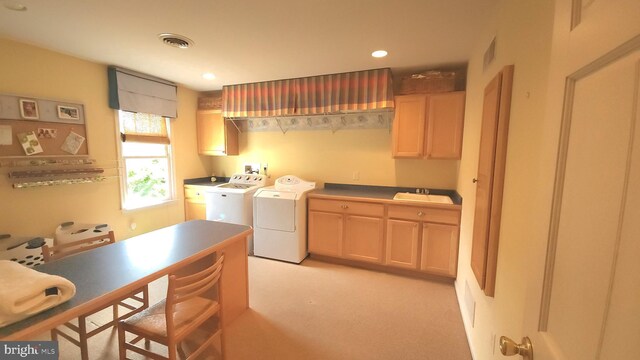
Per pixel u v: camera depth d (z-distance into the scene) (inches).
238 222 142.0
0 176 90.6
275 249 133.3
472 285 76.4
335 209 126.0
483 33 79.1
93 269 56.2
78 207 111.3
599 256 18.0
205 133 163.3
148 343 75.8
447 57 104.0
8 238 90.2
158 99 137.4
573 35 21.9
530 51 42.8
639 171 15.1
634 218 15.4
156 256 63.2
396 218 115.3
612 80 17.4
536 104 39.8
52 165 102.3
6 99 90.6
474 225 72.9
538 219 26.8
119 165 124.3
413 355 72.9
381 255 119.5
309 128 151.6
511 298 46.3
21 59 93.4
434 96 112.5
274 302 97.4
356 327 84.0
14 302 38.0
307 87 132.4
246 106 147.0
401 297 100.9
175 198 154.3
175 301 54.6
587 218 19.5
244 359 71.1
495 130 55.3
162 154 148.6
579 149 21.0
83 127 111.0
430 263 111.5
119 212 126.3
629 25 15.8
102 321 84.5
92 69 112.9
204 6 69.1
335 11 71.3
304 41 90.4
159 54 103.4
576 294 20.3
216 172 176.6
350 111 131.8
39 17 75.2
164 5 68.7
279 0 66.1
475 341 69.6
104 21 77.5
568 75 22.5
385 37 86.7
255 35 86.0
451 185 127.5
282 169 160.4
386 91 117.6
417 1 65.9
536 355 25.5
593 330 18.2
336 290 105.6
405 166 134.4
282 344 76.7
